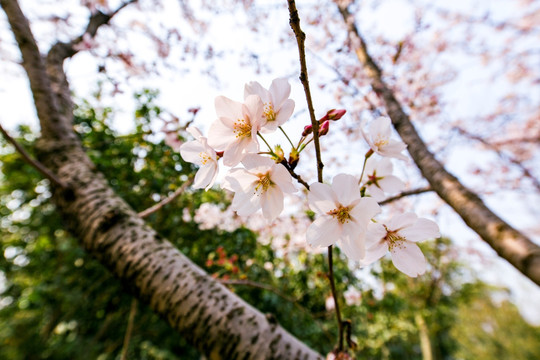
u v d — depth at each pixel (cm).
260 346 120
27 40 256
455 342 1109
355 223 92
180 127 239
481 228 189
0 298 646
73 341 502
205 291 137
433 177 234
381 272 420
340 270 331
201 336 125
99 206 178
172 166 318
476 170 498
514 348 1769
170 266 147
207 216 297
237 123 93
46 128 240
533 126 495
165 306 135
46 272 493
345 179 94
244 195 101
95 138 332
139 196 347
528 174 414
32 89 252
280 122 90
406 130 269
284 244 296
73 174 202
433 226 99
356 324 429
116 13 333
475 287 880
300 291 338
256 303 329
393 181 130
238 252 322
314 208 93
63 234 480
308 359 119
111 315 435
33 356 571
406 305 566
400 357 741
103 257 158
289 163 93
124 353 220
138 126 312
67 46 320
